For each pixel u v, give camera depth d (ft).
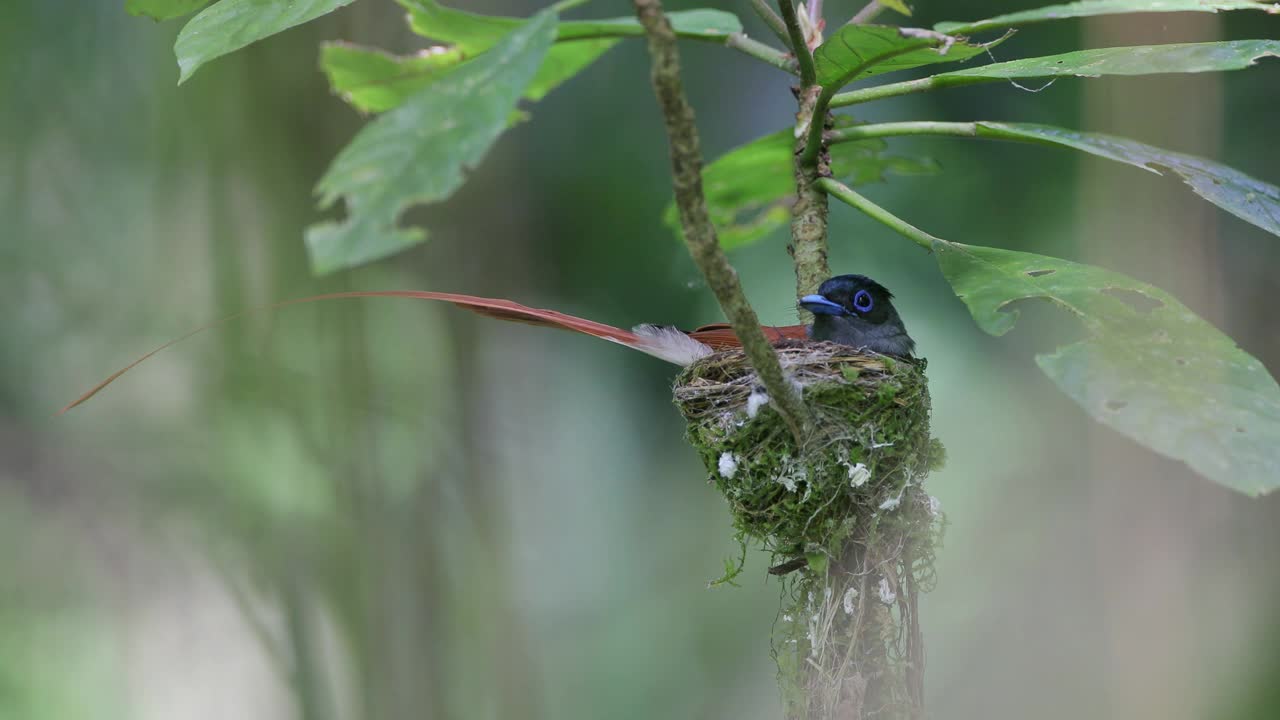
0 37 37.22
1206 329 12.81
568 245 41.09
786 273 36.83
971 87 35.50
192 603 44.24
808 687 16.52
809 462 16.67
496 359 47.32
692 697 45.70
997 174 35.76
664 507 49.52
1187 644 39.58
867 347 22.16
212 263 38.50
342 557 38.04
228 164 38.17
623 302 40.93
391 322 39.63
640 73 39.81
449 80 9.57
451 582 39.58
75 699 42.57
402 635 38.50
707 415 18.30
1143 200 35.50
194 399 39.11
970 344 39.96
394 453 38.88
